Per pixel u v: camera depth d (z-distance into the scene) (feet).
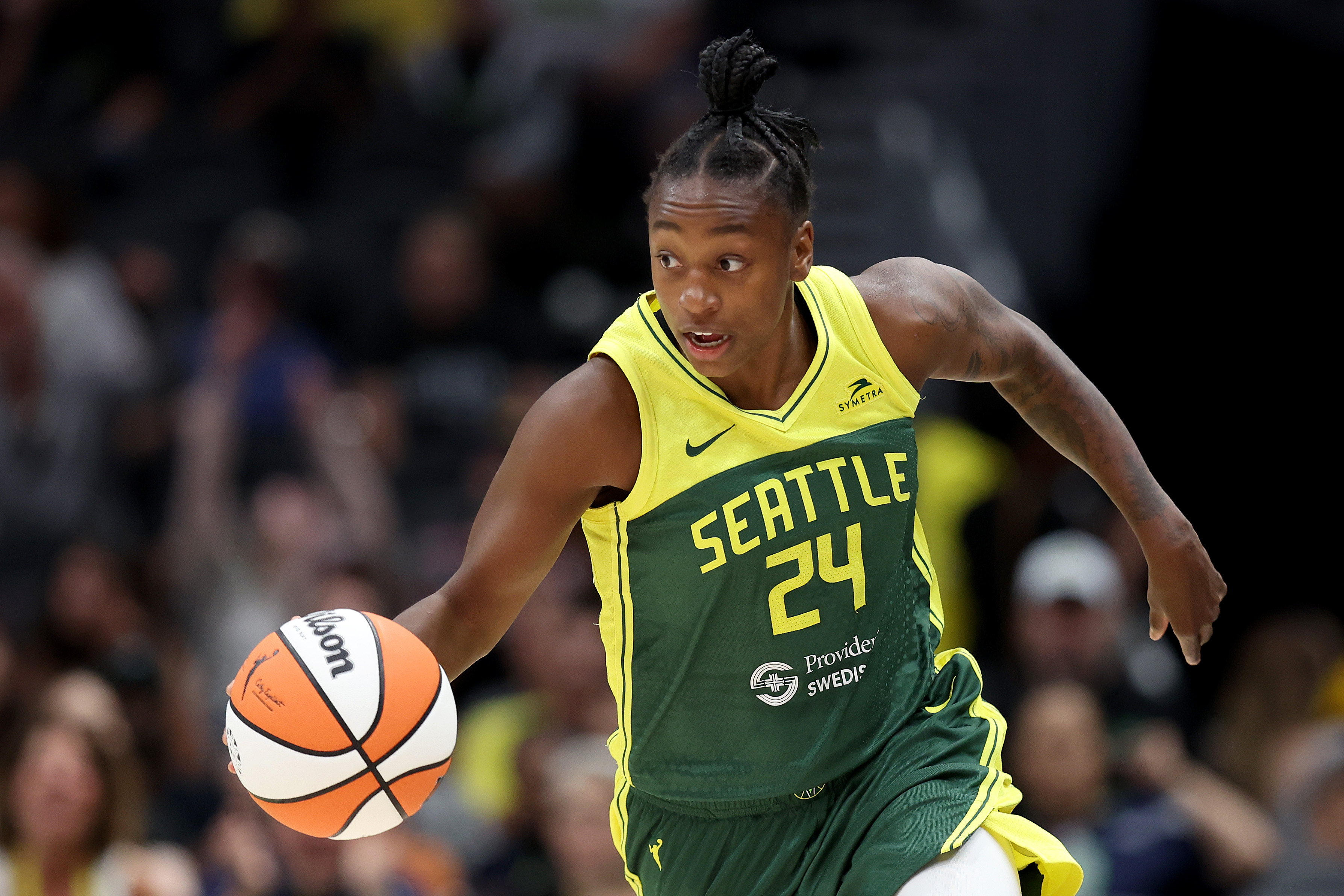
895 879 30.73
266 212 109.81
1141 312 115.75
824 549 31.32
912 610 33.24
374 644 30.55
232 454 88.38
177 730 76.33
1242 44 114.73
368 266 103.65
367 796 30.22
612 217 106.42
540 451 30.89
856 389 31.99
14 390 88.58
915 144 108.06
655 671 32.09
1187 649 35.45
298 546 83.30
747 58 29.63
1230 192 115.44
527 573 31.37
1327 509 114.42
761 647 31.37
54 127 114.93
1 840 63.05
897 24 119.44
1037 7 116.16
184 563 85.61
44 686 73.36
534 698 75.05
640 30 126.93
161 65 118.62
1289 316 115.14
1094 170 115.75
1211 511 115.24
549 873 65.82
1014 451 90.48
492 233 103.50
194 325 98.94
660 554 31.22
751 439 31.19
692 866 33.53
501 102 116.88
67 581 78.69
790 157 30.07
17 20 116.98
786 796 32.40
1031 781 67.46
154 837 71.46
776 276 29.73
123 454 93.81
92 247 107.96
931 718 32.99
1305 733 74.33
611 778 62.90
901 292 33.19
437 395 95.76
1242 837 68.18
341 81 111.55
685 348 30.42
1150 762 69.41
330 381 93.30
